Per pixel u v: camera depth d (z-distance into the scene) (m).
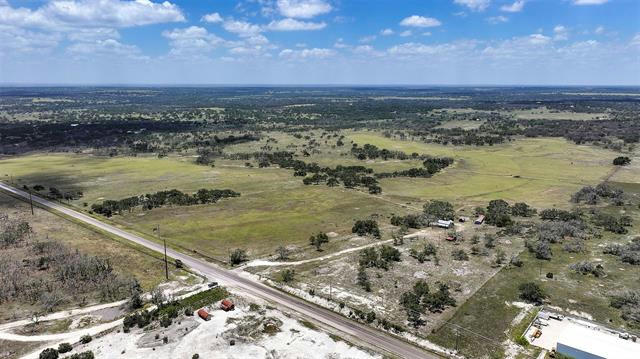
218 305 81.31
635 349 65.94
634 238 114.69
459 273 94.56
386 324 74.69
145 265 98.81
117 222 129.88
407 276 92.94
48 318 76.31
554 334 72.00
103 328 73.38
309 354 66.62
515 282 90.31
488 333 72.50
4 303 80.81
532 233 118.75
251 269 97.38
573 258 102.75
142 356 65.75
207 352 66.81
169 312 77.06
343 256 103.94
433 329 73.62
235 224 128.25
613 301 81.19
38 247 105.88
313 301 83.31
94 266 93.56
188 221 130.88
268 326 74.25
